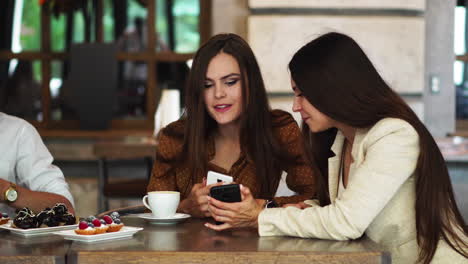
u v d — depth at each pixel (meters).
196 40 5.20
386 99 1.63
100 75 4.95
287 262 1.34
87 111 4.98
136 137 4.45
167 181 2.13
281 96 4.45
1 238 1.53
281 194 3.79
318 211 1.53
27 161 2.07
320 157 1.88
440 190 1.61
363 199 1.51
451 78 4.76
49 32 5.25
